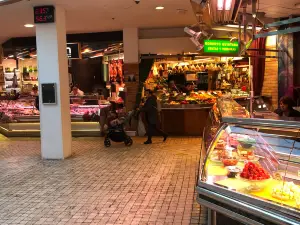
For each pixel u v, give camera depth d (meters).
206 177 3.62
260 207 2.96
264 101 8.58
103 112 10.64
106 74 13.18
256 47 9.32
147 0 7.43
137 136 10.80
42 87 7.72
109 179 6.13
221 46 8.12
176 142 9.56
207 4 5.10
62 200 5.12
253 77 9.49
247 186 3.33
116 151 8.53
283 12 8.01
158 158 7.63
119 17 9.31
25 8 7.93
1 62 14.29
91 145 9.44
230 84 12.23
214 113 5.69
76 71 13.52
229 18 6.22
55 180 6.17
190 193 5.29
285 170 3.38
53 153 7.87
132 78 11.21
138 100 11.15
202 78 12.75
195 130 10.66
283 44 8.84
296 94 8.77
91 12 8.53
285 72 8.89
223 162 3.80
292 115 5.56
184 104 10.57
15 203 5.05
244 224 3.33
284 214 2.77
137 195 5.26
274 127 3.31
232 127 3.89
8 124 11.33
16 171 6.87
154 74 12.14
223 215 3.54
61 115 7.77
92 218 4.43
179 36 11.21
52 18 7.50
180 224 4.20
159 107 9.84
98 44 11.93
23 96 12.49
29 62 13.88
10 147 9.50
